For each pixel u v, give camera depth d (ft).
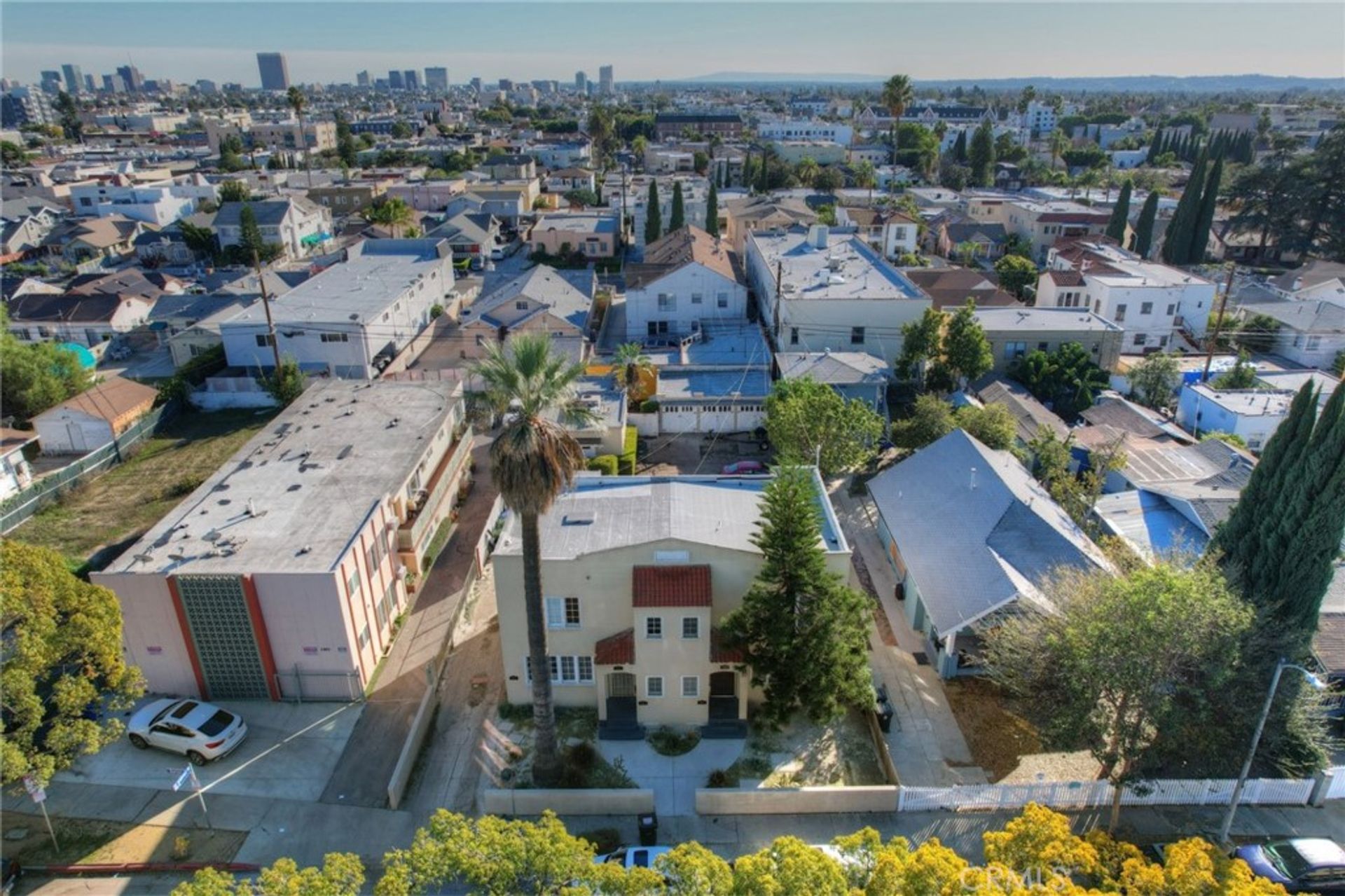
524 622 88.07
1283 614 80.59
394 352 201.46
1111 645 69.36
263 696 92.38
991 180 465.06
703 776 82.23
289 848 73.97
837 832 75.36
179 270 311.47
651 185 323.78
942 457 118.62
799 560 79.87
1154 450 136.98
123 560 89.40
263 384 180.86
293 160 599.98
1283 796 78.18
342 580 88.63
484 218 344.69
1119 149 611.47
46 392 170.30
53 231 331.57
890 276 200.13
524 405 69.51
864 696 83.41
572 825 76.38
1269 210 303.27
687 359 182.29
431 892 60.85
